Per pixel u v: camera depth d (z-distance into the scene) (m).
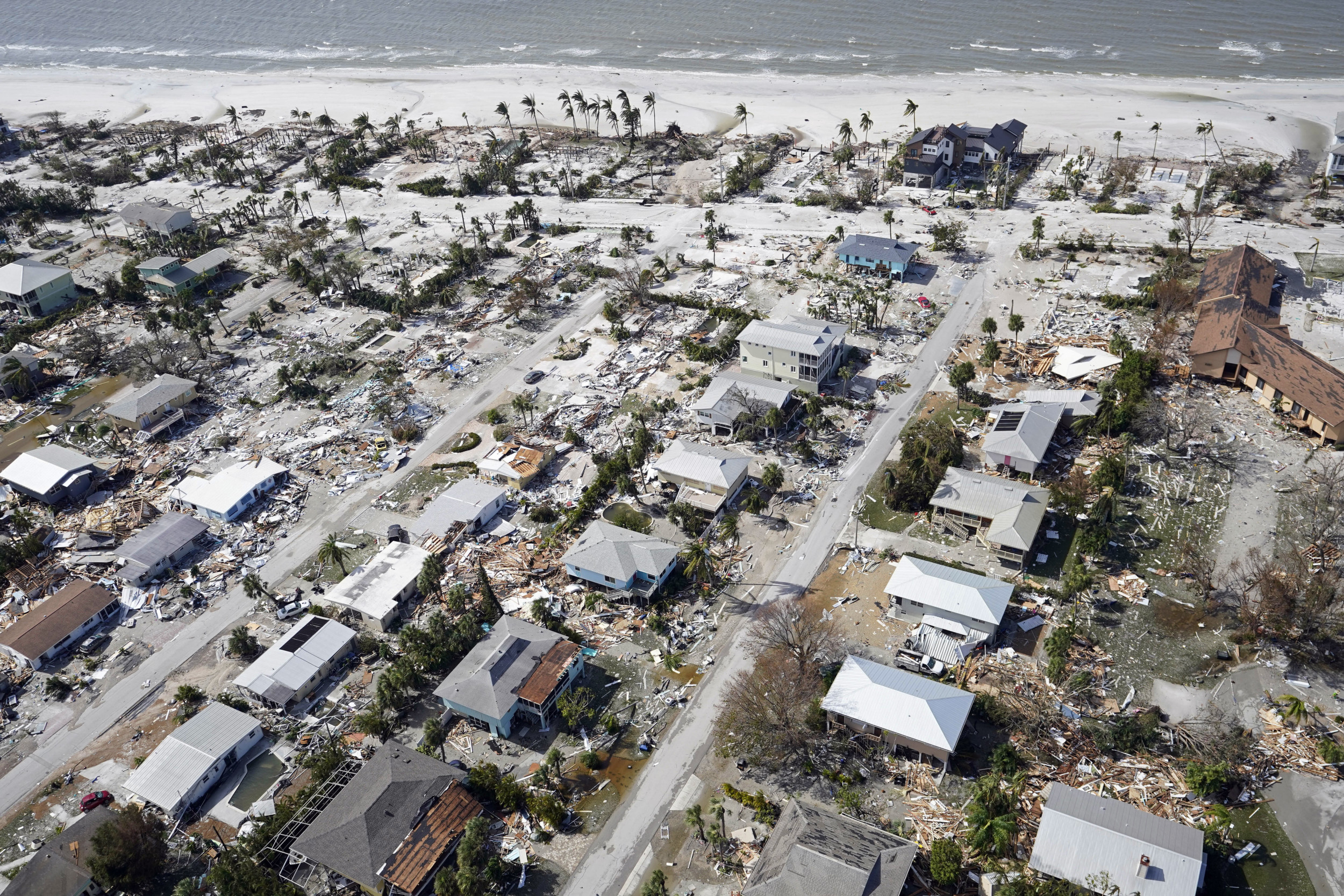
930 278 169.75
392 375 153.00
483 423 140.50
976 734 90.56
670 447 126.75
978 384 140.38
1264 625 97.19
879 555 112.56
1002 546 109.19
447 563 115.06
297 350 162.62
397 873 79.00
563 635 102.00
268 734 96.62
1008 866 78.56
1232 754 85.62
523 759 91.62
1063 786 81.81
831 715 91.31
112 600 112.25
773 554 114.00
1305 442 124.19
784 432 134.25
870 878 74.00
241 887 78.56
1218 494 117.31
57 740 97.31
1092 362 139.75
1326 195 188.38
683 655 101.56
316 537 121.75
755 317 159.88
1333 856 78.19
